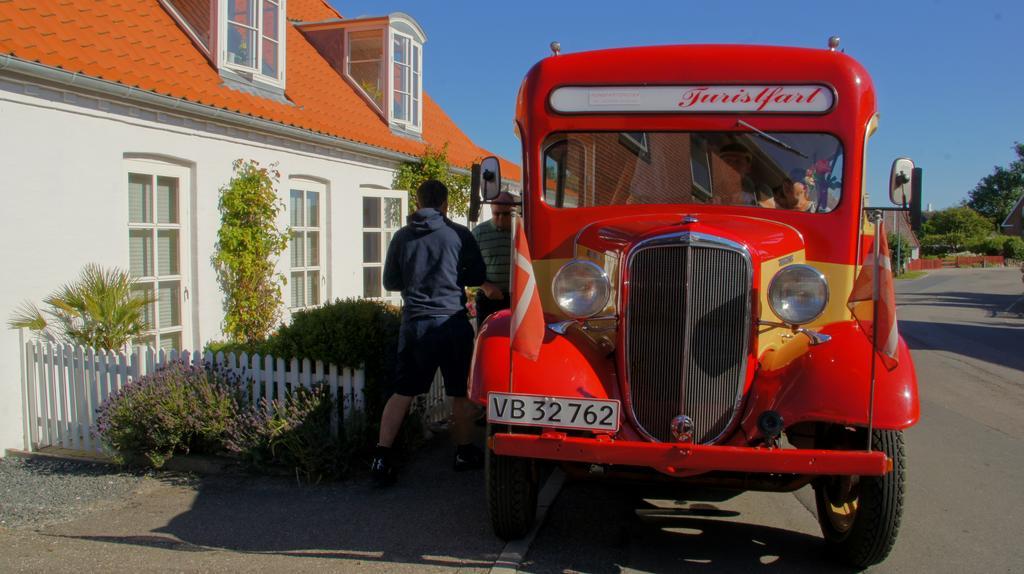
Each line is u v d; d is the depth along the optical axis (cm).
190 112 814
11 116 630
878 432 394
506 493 430
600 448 380
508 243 680
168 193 830
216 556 436
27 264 648
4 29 683
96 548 448
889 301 365
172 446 580
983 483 595
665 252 403
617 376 421
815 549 458
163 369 607
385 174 1265
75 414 644
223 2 958
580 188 506
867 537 401
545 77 509
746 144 489
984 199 10562
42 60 654
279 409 567
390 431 549
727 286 399
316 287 1105
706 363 400
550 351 415
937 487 584
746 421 401
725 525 497
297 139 1009
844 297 474
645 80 498
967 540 474
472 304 809
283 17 1098
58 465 612
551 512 518
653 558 442
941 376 1138
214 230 882
